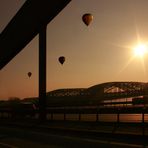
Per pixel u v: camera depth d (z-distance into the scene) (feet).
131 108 73.20
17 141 60.29
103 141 57.00
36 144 55.31
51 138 63.87
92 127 79.00
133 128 71.67
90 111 85.87
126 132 64.59
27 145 54.24
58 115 145.18
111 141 56.85
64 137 65.16
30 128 90.99
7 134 74.54
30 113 120.26
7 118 134.31
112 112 78.69
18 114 128.67
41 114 99.86
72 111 92.53
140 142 54.90
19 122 113.29
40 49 100.01
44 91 100.01
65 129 77.66
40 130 83.46
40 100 100.07
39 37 100.42
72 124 90.38
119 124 77.20
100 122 82.43
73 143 55.36
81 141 57.77
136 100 143.95
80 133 72.08
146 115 118.42
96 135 67.41
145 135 58.08
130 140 57.93
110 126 78.89
